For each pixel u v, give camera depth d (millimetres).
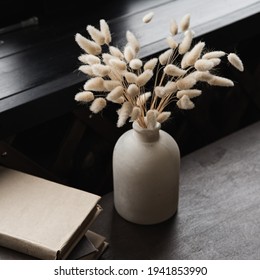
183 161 1199
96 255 990
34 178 1026
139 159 979
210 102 1577
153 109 999
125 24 1298
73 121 1229
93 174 1407
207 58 928
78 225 919
